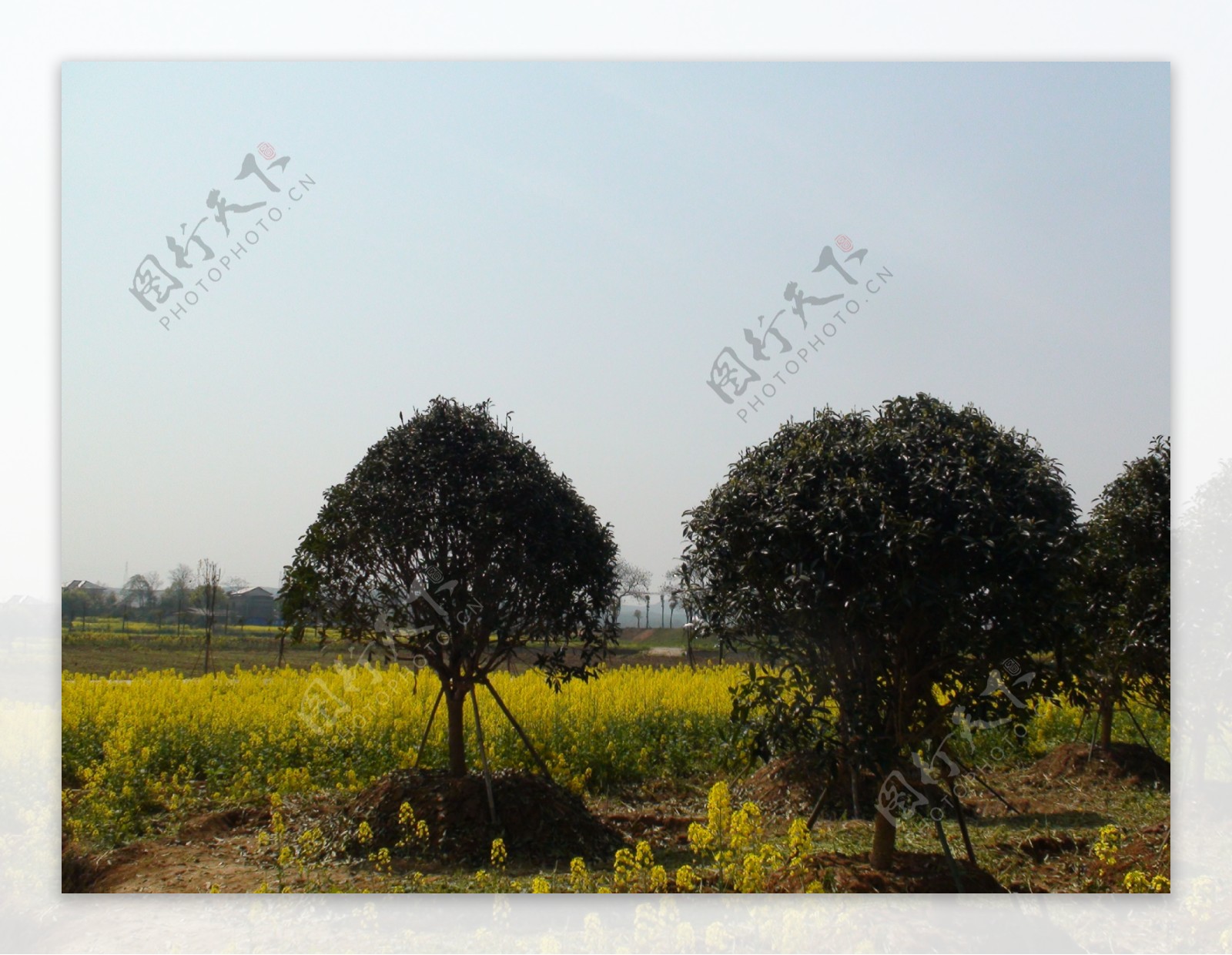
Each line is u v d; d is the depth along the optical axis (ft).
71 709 35.27
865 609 17.56
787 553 17.74
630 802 30.14
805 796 27.27
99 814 25.44
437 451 23.90
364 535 23.49
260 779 30.86
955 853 22.33
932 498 17.57
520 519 23.67
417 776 24.98
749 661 23.25
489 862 22.25
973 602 17.58
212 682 44.24
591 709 37.17
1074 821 26.22
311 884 20.47
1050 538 17.33
